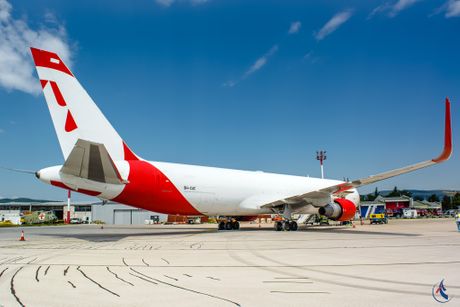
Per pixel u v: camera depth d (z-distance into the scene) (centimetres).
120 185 1972
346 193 2919
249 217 2903
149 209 2200
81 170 1727
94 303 588
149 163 2147
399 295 633
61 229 3266
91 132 1950
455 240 1772
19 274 852
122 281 767
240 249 1383
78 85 1923
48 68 1838
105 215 6712
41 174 1828
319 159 5016
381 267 938
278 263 1016
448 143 1922
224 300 604
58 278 802
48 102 1833
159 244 1598
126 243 1655
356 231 2558
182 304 580
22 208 8862
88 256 1180
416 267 937
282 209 2742
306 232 2459
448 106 1928
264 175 2766
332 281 759
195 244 1592
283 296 630
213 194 2389
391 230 2691
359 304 575
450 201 12619
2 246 1531
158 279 788
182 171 2277
